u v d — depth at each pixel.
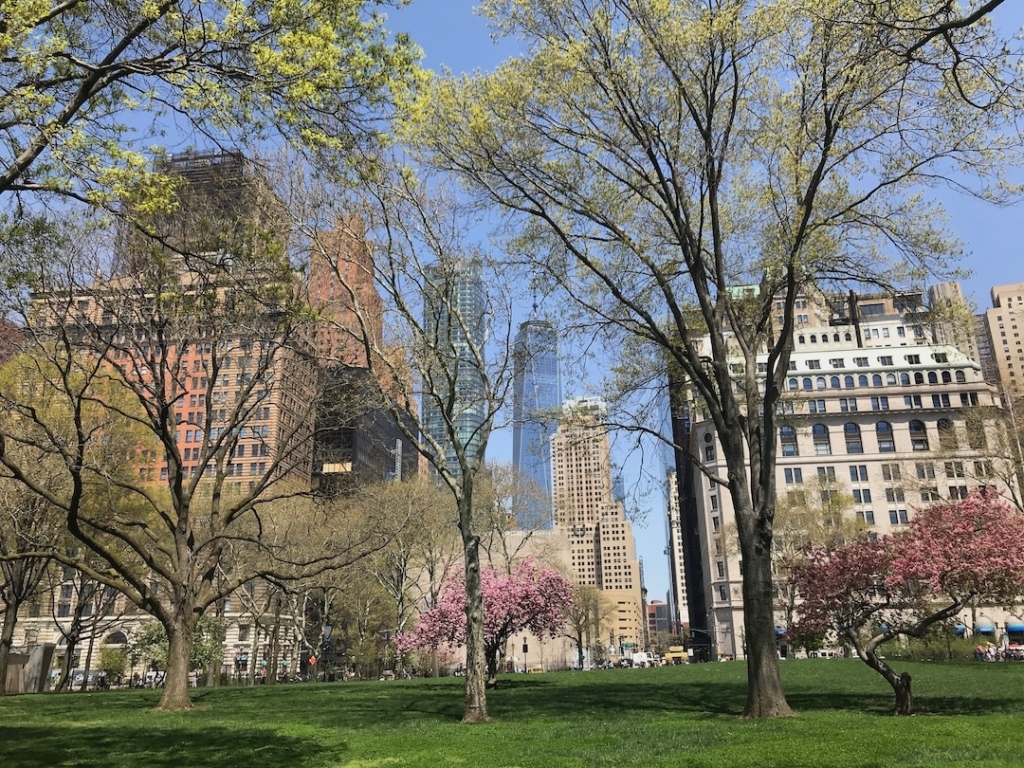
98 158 8.26
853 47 13.72
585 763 9.19
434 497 42.12
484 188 17.14
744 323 18.62
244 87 8.62
